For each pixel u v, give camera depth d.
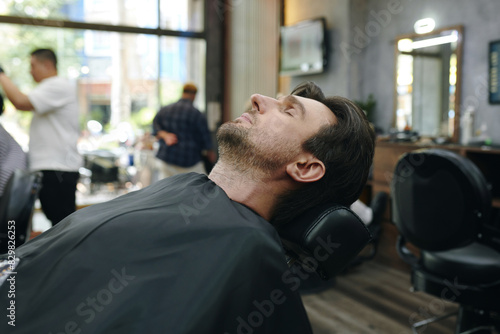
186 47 5.89
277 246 0.72
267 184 0.88
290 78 5.27
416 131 3.92
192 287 0.65
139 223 0.72
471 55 3.54
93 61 5.32
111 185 5.57
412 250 3.22
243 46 5.74
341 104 0.94
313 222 0.86
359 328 2.41
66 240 0.73
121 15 5.41
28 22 4.95
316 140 0.87
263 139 0.86
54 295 0.66
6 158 1.75
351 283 3.12
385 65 4.29
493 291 1.61
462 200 1.59
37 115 2.49
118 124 5.49
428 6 3.86
